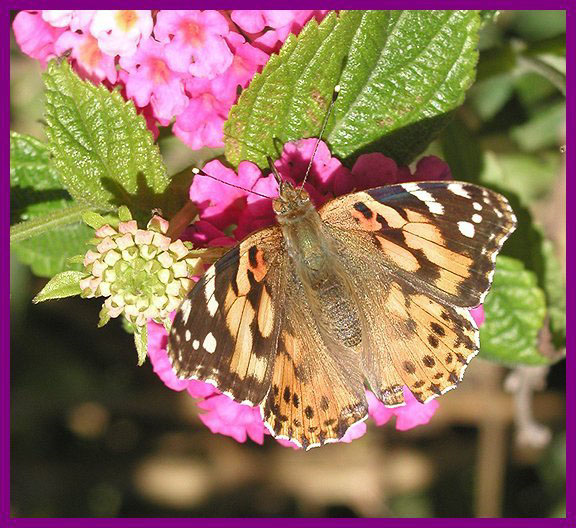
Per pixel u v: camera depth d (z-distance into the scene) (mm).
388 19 299
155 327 300
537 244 351
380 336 299
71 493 403
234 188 298
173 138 357
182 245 287
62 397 400
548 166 384
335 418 298
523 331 338
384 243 298
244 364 290
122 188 302
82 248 333
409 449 403
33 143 323
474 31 301
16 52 389
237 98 303
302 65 296
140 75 300
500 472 396
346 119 304
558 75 341
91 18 297
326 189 303
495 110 377
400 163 308
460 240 292
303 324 299
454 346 296
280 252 297
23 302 391
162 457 408
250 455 407
